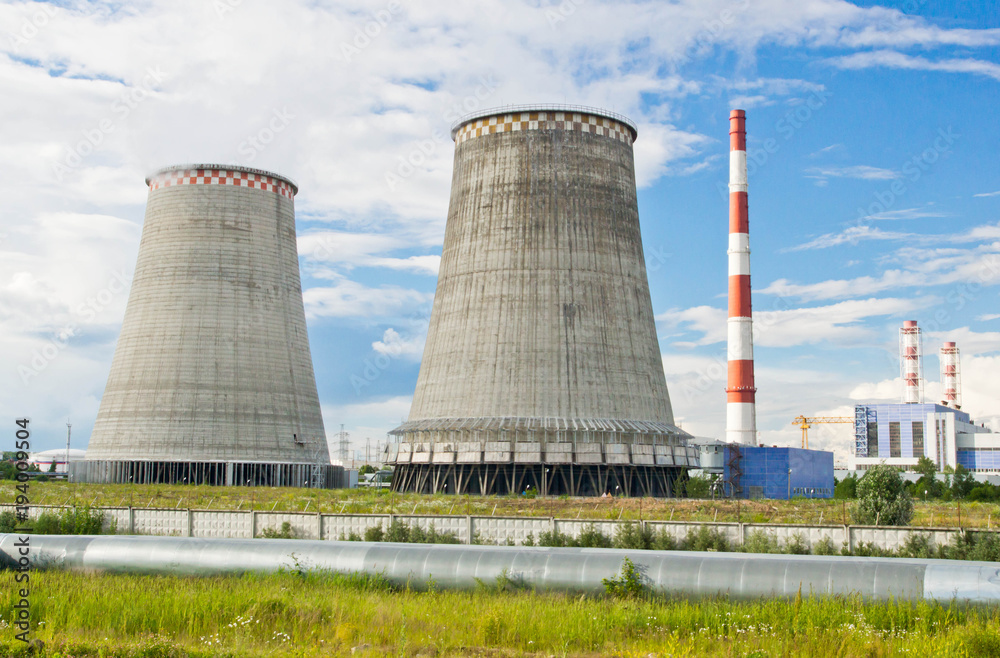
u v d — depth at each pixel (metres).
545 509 61.84
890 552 37.94
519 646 25.05
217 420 110.12
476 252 92.94
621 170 96.69
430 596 30.48
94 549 36.47
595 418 88.25
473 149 96.25
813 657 23.48
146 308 112.94
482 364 89.75
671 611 28.00
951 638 24.38
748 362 109.06
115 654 23.64
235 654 23.34
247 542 36.16
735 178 110.81
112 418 111.62
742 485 101.56
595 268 91.75
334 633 25.94
